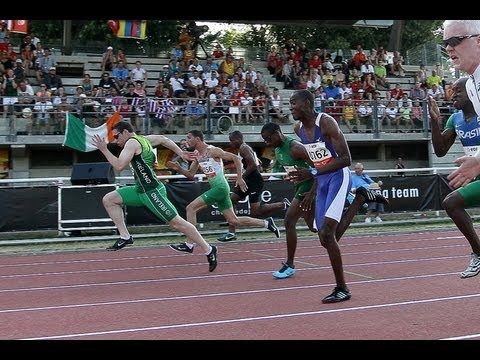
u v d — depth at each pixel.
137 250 20.28
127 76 37.56
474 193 9.28
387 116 37.25
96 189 22.64
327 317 9.37
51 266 17.03
